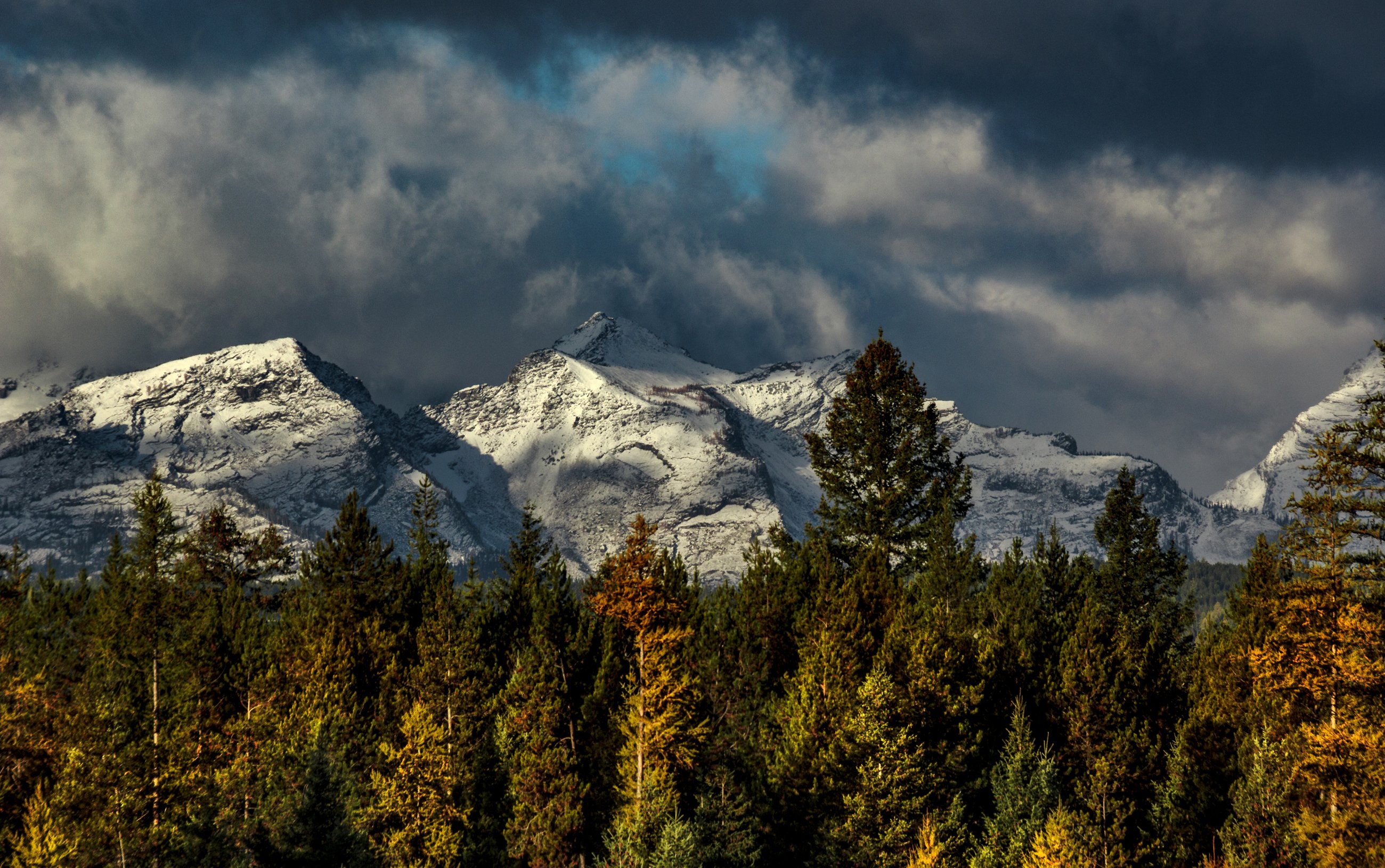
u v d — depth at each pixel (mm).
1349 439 87562
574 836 129750
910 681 131125
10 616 138125
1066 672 137625
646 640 131875
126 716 132500
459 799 136625
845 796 120938
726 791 124438
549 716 141875
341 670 154750
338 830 118500
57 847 109125
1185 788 128250
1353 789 86875
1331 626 89000
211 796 126312
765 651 150375
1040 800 122312
